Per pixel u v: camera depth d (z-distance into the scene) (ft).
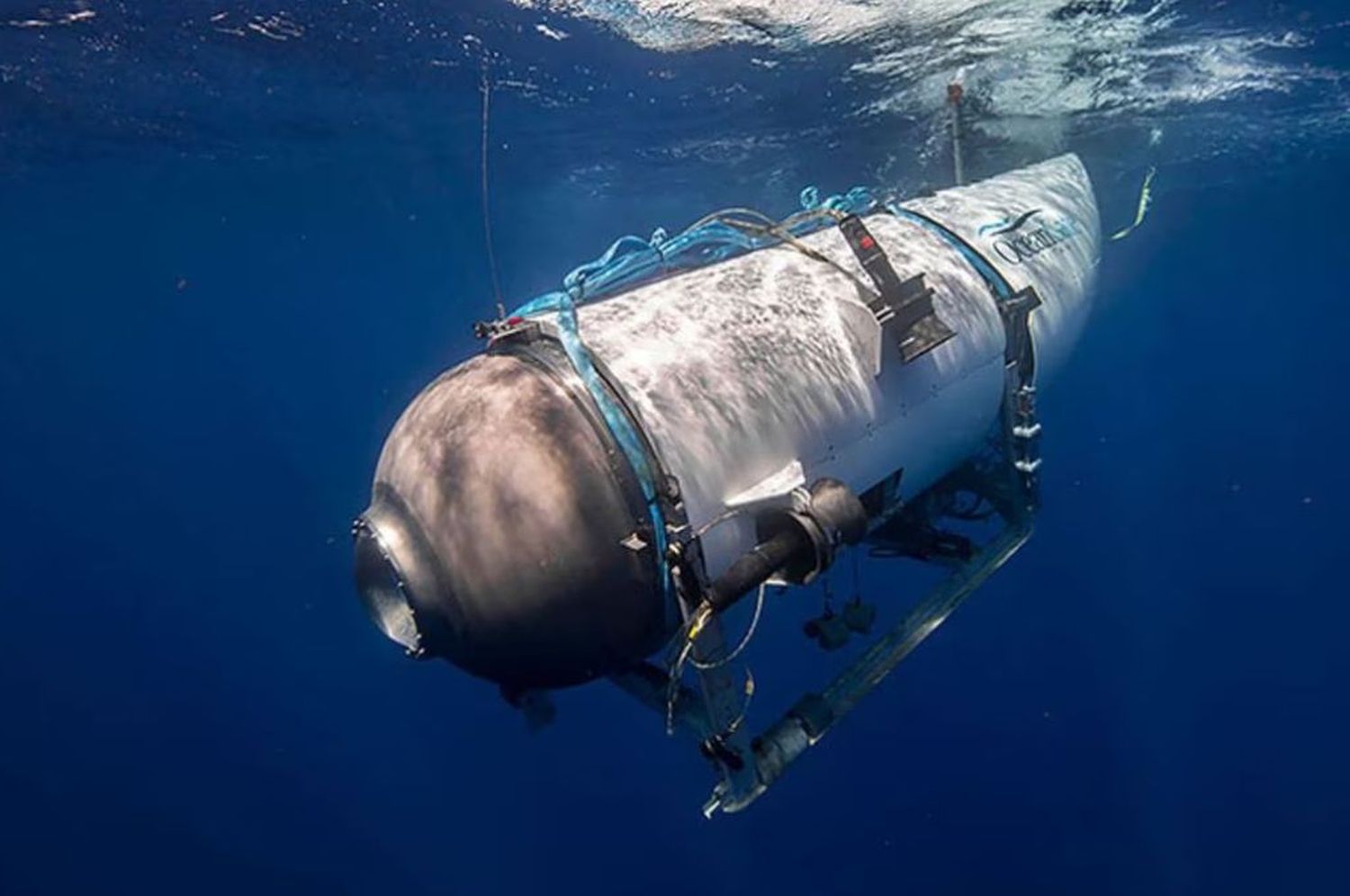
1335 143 51.29
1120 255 89.15
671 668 10.88
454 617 10.53
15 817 69.97
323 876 58.90
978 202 19.38
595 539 10.25
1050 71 32.58
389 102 39.88
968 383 15.06
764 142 45.01
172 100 40.09
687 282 13.05
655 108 38.60
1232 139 45.75
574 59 32.04
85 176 61.72
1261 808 49.73
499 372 11.07
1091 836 49.88
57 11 28.35
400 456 10.96
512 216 86.94
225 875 59.82
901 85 34.32
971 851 50.37
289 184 67.82
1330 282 155.02
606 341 11.39
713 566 11.10
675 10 27.07
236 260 120.26
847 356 13.00
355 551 11.67
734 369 11.77
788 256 14.11
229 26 29.55
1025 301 15.79
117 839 65.05
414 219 89.66
